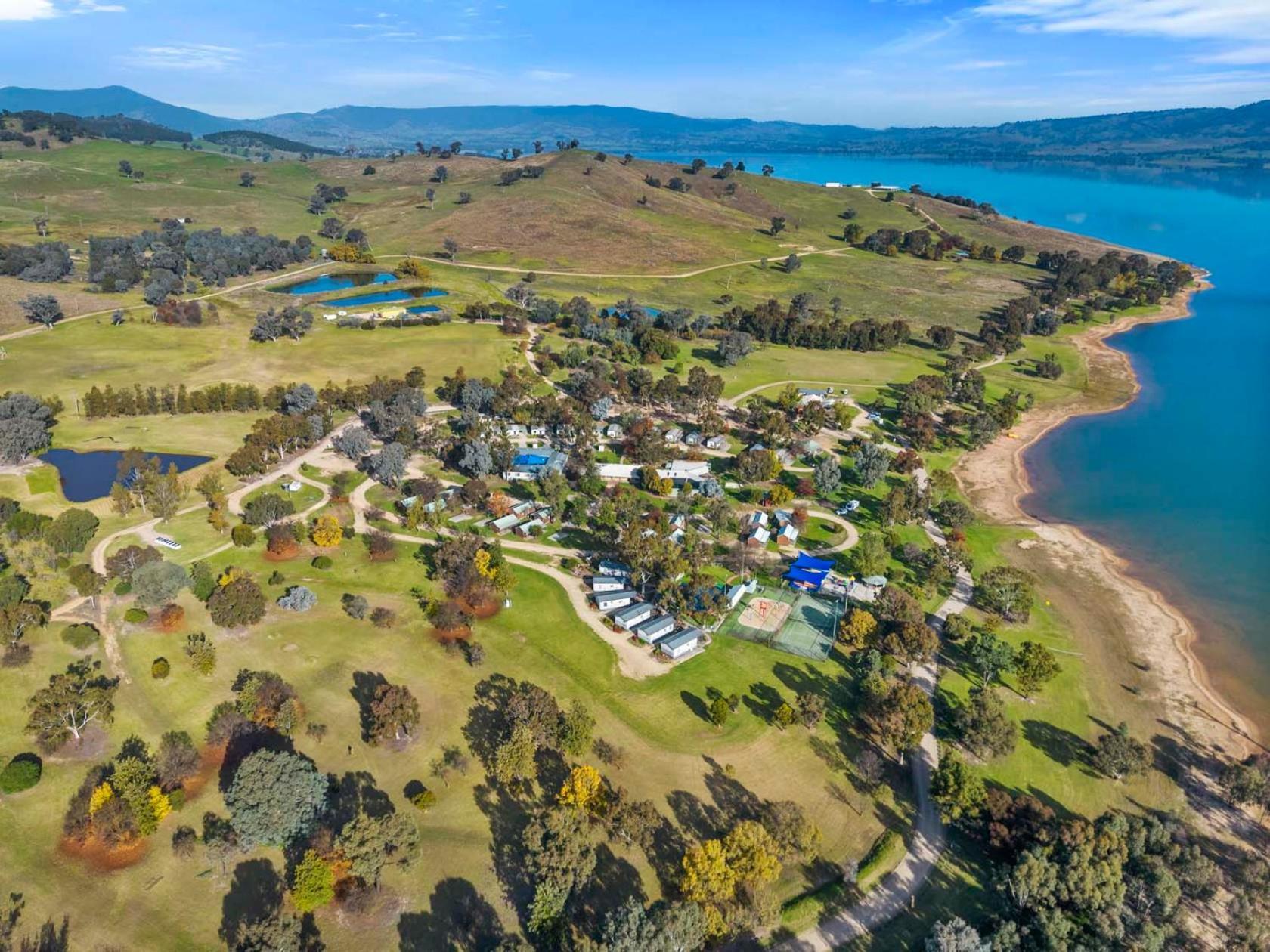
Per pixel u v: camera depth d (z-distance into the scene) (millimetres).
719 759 92062
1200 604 129500
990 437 188750
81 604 111438
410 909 72625
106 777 84125
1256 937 71250
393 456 150125
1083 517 158500
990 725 92250
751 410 197375
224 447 165500
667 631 113750
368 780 86438
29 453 155375
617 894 75250
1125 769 90688
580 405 196875
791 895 76000
